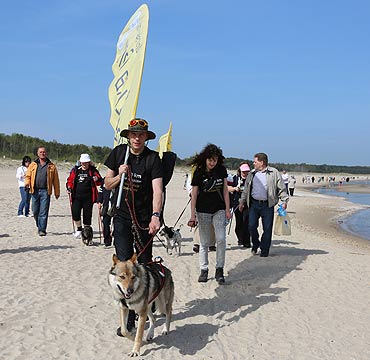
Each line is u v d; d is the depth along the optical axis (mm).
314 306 7125
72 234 12633
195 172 7836
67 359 4941
